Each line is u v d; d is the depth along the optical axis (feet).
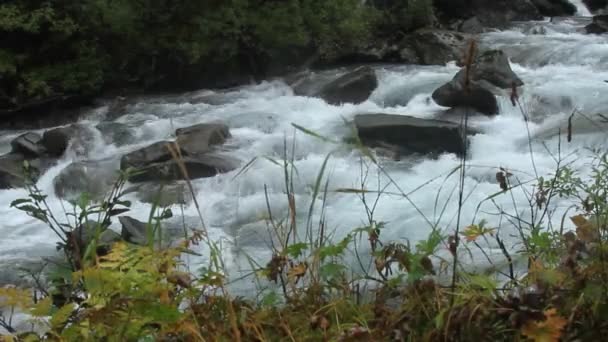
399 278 8.36
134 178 30.71
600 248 7.96
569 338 7.29
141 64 47.88
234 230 25.25
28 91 45.16
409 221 23.65
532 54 47.14
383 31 53.72
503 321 7.35
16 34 46.52
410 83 42.45
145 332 7.54
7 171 33.42
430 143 31.63
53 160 36.09
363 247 17.01
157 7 46.93
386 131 32.07
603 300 7.54
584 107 35.63
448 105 37.78
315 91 43.47
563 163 28.84
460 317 7.39
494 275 10.27
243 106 43.11
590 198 13.00
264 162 31.58
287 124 38.81
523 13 58.80
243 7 47.96
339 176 29.43
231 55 47.14
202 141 33.47
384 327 7.80
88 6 47.34
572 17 59.93
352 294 9.09
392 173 29.73
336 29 50.37
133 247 8.31
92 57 47.14
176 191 29.14
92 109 45.68
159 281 7.80
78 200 11.03
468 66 9.33
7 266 24.40
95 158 35.86
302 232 21.66
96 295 7.64
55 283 9.48
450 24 57.11
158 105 44.50
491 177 28.19
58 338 7.57
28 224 28.96
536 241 9.20
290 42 48.21
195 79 47.73
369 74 41.68
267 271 9.16
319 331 8.14
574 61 45.60
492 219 21.95
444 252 12.14
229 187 29.53
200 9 47.03
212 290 9.53
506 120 35.35
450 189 26.50
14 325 13.08
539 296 7.39
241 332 8.04
